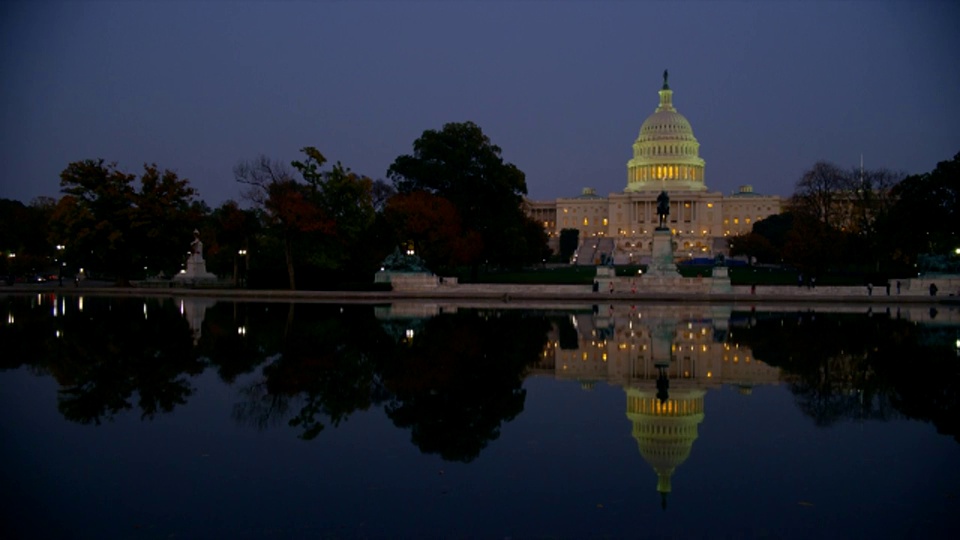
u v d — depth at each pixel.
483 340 36.75
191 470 16.53
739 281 94.12
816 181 113.56
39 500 14.80
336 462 17.08
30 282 102.75
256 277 82.88
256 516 14.04
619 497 15.01
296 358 30.55
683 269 134.25
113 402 22.70
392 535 13.21
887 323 46.53
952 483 15.72
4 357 30.84
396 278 84.00
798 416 21.22
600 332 40.62
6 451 17.83
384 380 26.02
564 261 196.62
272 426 19.95
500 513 14.20
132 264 85.94
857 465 16.88
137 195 84.81
